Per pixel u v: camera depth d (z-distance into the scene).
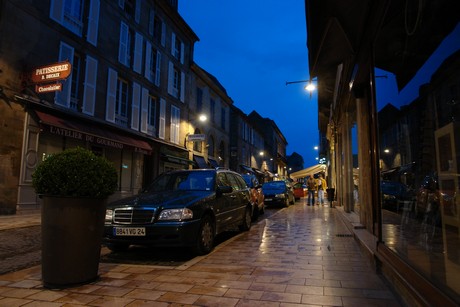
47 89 11.82
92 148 15.45
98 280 4.31
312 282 4.18
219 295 3.73
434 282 2.81
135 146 17.08
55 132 12.46
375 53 5.08
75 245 4.03
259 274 4.57
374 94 5.15
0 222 9.77
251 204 9.41
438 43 2.78
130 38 18.83
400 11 3.86
